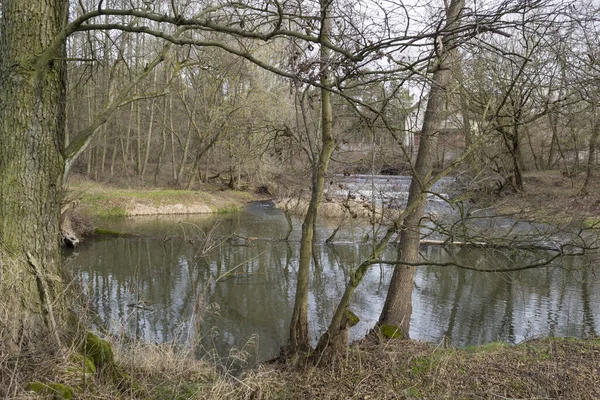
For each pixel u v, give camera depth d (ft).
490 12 13.60
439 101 23.84
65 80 15.17
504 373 17.47
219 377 17.02
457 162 18.22
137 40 59.41
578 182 58.75
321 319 29.25
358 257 46.52
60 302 15.10
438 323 29.91
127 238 55.72
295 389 17.11
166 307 32.14
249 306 33.09
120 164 112.68
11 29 13.74
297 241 51.47
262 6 15.78
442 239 49.75
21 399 11.91
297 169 35.27
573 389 15.90
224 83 72.69
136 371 16.78
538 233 18.11
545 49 16.58
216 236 53.36
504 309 32.48
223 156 99.81
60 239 15.79
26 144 14.02
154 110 104.37
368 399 16.08
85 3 40.29
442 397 15.94
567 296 35.01
